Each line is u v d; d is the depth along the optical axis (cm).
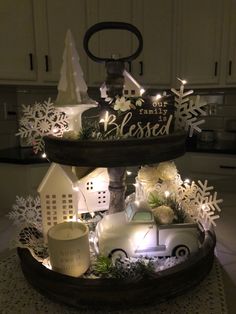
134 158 67
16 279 74
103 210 93
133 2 180
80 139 70
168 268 66
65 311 62
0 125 195
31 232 86
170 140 70
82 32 178
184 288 66
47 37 173
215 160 181
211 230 84
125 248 74
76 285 61
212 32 184
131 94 84
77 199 83
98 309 61
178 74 193
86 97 79
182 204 88
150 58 191
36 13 168
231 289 70
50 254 68
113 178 83
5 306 63
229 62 185
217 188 173
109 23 76
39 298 66
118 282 61
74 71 77
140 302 61
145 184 89
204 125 229
